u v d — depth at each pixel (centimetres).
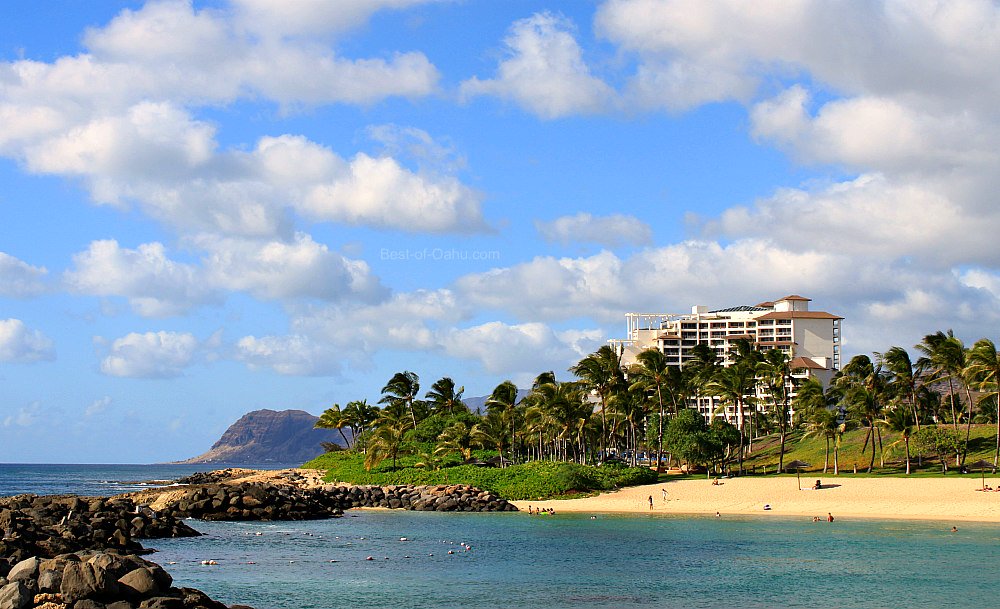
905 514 9556
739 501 10762
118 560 3800
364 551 7062
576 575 5844
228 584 5306
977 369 11681
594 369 13338
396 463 14712
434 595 5059
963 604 4819
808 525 8850
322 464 17062
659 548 7262
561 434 13375
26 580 3684
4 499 8031
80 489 19525
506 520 9800
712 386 14050
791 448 15375
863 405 12950
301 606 4678
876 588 5294
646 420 16212
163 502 9975
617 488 12144
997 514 9256
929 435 12188
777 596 5062
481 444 14650
